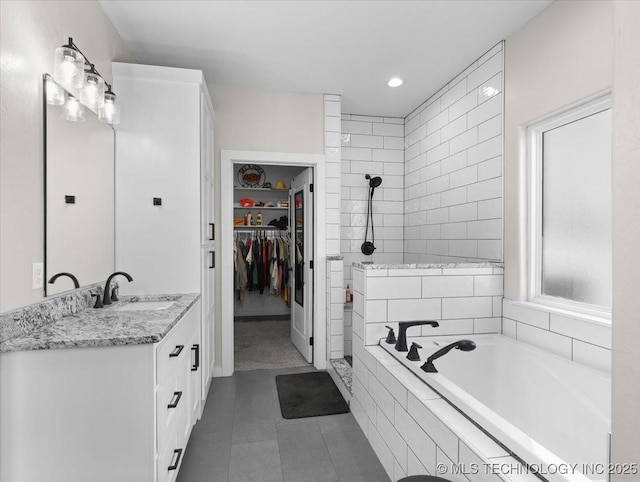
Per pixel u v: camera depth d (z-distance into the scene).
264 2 2.03
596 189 1.87
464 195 2.82
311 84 3.08
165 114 2.30
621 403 0.41
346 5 2.05
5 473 1.22
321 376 3.08
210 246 2.78
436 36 2.35
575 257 1.99
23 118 1.35
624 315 0.41
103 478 1.26
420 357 1.93
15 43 1.30
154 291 2.28
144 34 2.34
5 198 1.25
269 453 1.99
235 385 2.89
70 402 1.24
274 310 5.74
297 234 3.93
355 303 2.41
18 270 1.31
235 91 3.12
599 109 1.82
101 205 2.03
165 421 1.43
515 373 2.04
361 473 1.83
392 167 3.92
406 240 3.88
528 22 2.17
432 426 1.39
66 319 1.56
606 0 1.70
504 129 2.38
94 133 1.94
